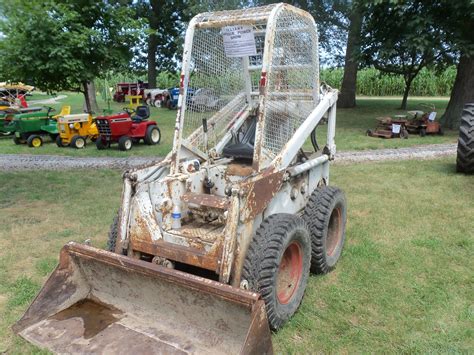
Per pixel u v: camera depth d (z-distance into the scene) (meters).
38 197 6.69
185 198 3.25
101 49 13.26
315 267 3.97
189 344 2.86
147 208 3.25
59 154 10.57
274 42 3.47
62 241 4.92
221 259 2.88
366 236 4.95
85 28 12.68
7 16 11.93
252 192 3.02
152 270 2.82
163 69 30.36
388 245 4.70
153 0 27.80
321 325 3.27
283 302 3.25
